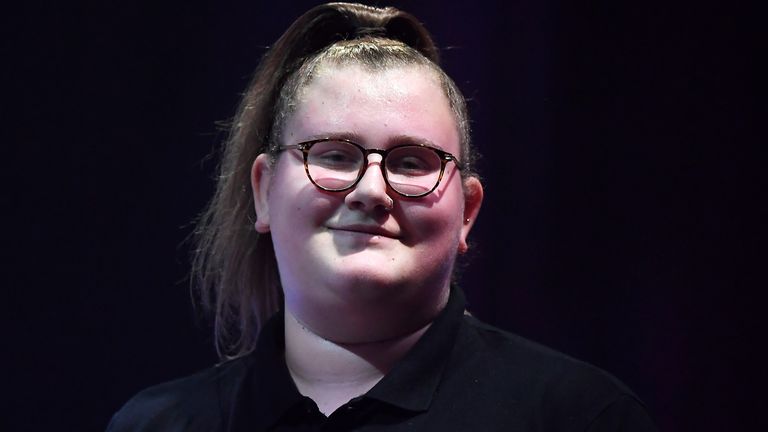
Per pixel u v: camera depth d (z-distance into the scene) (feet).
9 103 25.64
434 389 12.94
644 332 23.91
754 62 23.76
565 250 24.44
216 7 25.77
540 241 24.52
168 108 25.86
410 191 12.76
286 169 13.33
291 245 13.05
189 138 25.77
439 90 13.83
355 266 12.44
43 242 25.53
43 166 25.67
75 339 25.31
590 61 24.63
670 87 24.25
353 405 12.60
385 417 12.63
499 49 24.85
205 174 25.67
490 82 24.76
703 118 24.00
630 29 24.54
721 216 23.73
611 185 24.39
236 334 17.33
